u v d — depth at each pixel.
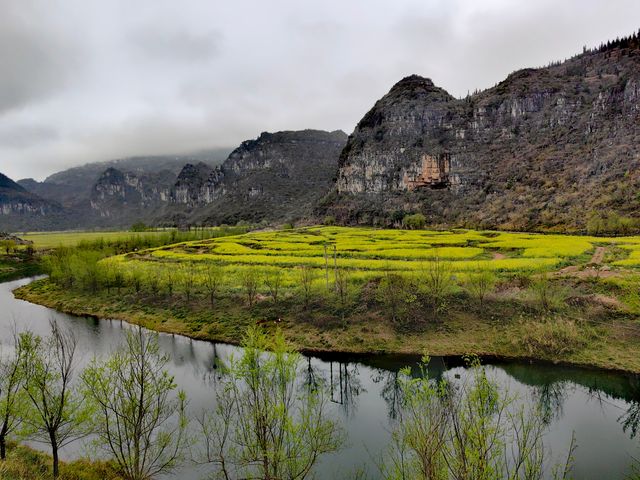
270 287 62.78
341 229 192.75
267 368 23.20
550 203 161.00
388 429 32.38
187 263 94.62
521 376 42.12
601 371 42.19
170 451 27.61
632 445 29.72
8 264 130.50
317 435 23.03
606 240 102.25
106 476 25.25
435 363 46.28
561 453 28.53
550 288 54.91
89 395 23.48
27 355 22.97
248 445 22.05
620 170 153.38
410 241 121.12
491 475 15.38
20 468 22.41
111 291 80.62
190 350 52.72
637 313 48.44
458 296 57.38
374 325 54.59
